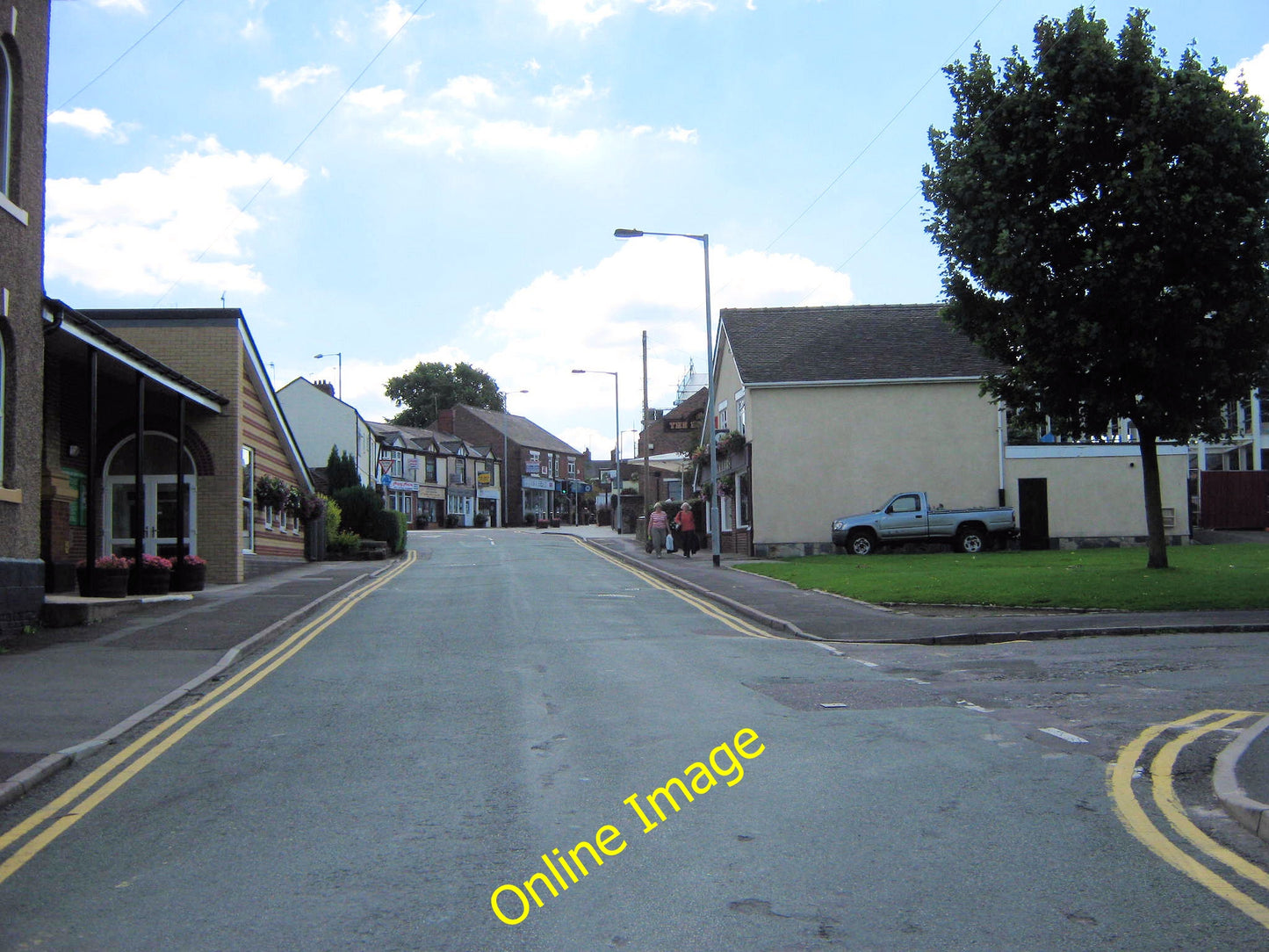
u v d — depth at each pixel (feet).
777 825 19.43
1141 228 57.21
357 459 182.60
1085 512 108.47
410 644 45.55
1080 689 32.73
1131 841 18.25
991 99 61.72
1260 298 57.00
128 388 74.23
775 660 40.22
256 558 88.38
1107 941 14.24
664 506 126.00
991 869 16.96
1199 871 16.79
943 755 24.31
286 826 19.81
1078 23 59.06
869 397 109.19
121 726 28.17
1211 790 21.22
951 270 65.57
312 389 183.73
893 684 34.19
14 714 29.76
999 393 66.54
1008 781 22.09
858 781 22.26
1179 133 56.95
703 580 77.05
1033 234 59.47
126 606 54.39
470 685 34.78
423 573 90.84
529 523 301.84
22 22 46.93
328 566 100.73
